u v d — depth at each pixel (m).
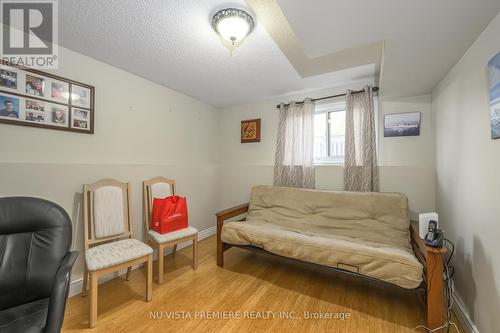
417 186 2.26
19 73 1.57
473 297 1.39
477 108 1.35
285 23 1.42
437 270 1.41
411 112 2.33
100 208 1.86
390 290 1.90
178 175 2.79
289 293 1.85
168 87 2.70
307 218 2.40
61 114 1.77
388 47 1.45
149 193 2.35
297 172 2.82
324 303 1.72
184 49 1.83
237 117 3.44
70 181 1.81
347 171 2.49
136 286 1.94
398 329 1.44
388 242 1.96
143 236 2.35
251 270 2.26
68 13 1.40
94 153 1.99
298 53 1.82
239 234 2.20
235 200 3.40
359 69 2.21
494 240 1.18
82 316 1.55
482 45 1.28
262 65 2.12
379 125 2.47
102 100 2.05
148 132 2.46
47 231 1.20
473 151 1.40
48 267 1.15
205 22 1.48
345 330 1.44
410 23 1.22
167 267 2.30
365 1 1.08
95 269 1.47
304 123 2.77
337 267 1.73
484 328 1.26
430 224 1.53
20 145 1.59
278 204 2.62
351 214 2.21
